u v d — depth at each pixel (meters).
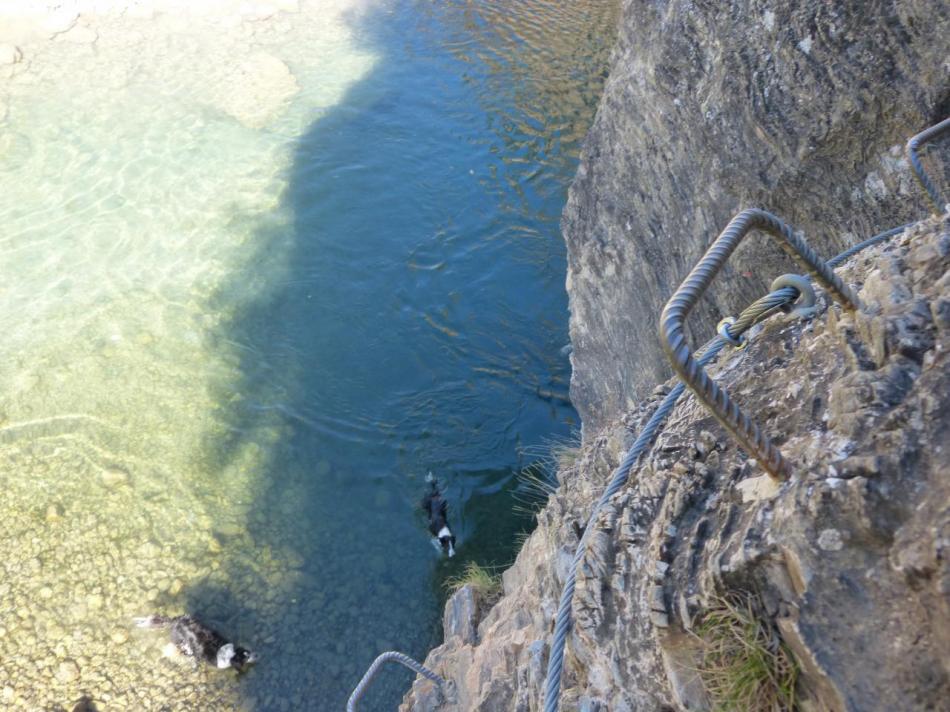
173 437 8.88
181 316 10.45
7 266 10.93
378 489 8.64
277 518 8.19
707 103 4.41
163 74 14.66
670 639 2.17
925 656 1.63
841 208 3.78
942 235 2.24
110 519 7.95
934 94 3.29
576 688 2.64
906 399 1.93
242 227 11.98
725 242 1.77
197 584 7.48
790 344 2.52
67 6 15.28
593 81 15.33
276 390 9.70
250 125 13.84
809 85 3.75
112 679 6.73
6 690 6.64
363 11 16.91
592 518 2.31
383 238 12.10
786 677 1.86
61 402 9.14
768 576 1.92
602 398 6.54
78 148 13.01
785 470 1.99
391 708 6.64
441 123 14.31
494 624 4.32
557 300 11.27
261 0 16.44
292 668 6.90
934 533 1.66
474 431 9.41
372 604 7.46
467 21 16.83
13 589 7.33
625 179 5.72
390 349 10.47
